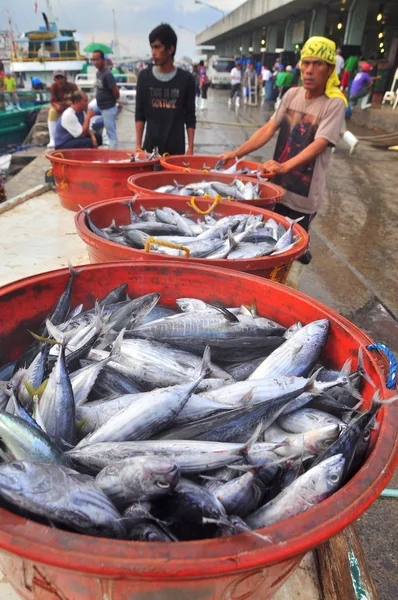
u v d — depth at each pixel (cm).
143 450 131
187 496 115
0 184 722
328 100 402
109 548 90
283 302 216
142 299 213
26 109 2120
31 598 128
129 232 290
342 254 654
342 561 176
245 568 91
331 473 123
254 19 3406
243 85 3175
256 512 123
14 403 144
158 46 512
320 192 433
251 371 192
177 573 88
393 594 232
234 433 149
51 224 438
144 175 410
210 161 517
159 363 183
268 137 465
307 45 388
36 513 106
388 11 2520
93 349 192
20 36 3709
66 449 144
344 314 495
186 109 570
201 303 224
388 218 820
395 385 150
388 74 2344
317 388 162
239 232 313
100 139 1080
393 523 268
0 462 136
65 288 217
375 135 1728
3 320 196
